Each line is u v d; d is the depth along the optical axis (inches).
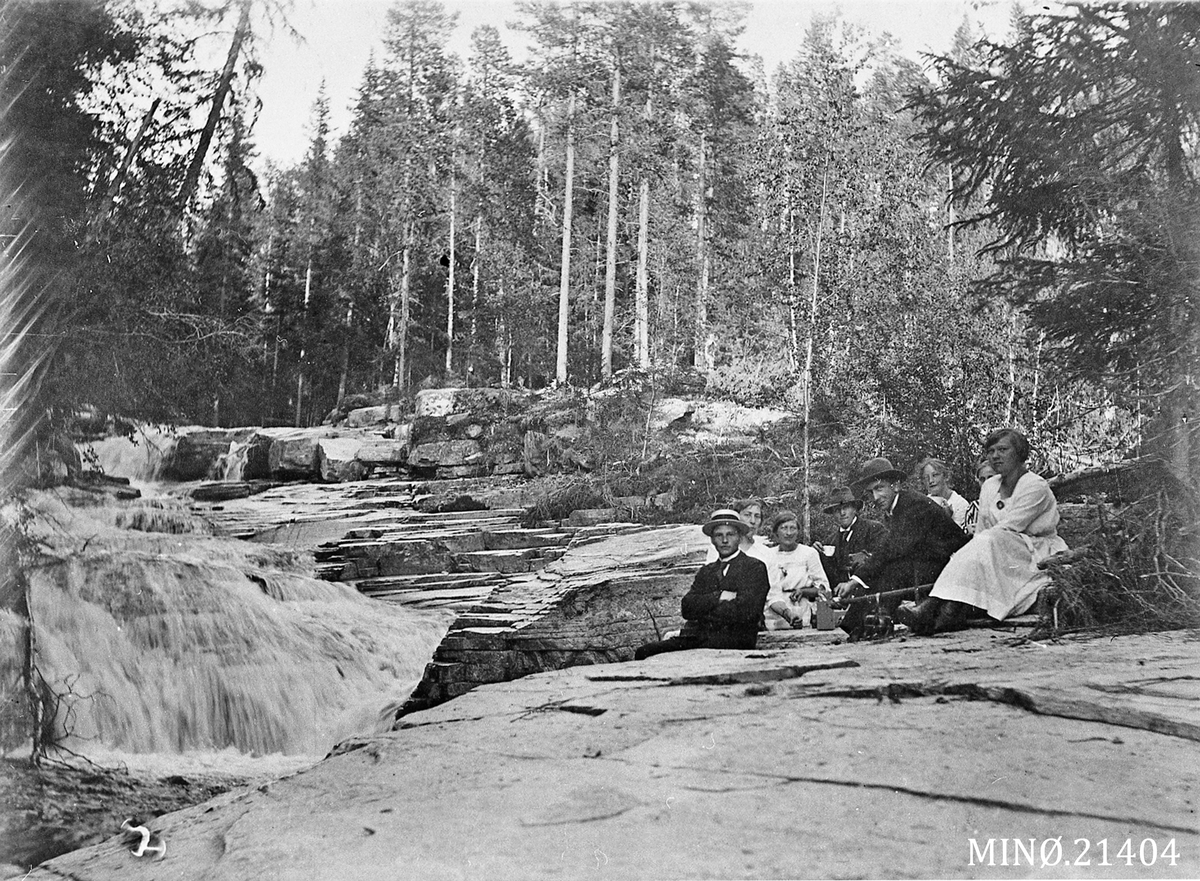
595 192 1459.2
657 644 265.3
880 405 619.8
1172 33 341.1
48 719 344.8
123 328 490.9
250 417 1110.4
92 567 442.9
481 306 1418.6
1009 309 489.1
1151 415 304.7
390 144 1390.3
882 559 283.4
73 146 465.7
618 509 775.1
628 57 1255.5
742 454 764.0
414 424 1035.3
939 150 401.7
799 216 716.0
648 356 1176.2
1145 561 243.4
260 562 631.2
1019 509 257.9
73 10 463.2
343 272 1352.1
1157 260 321.4
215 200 556.1
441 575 642.2
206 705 412.5
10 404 436.5
